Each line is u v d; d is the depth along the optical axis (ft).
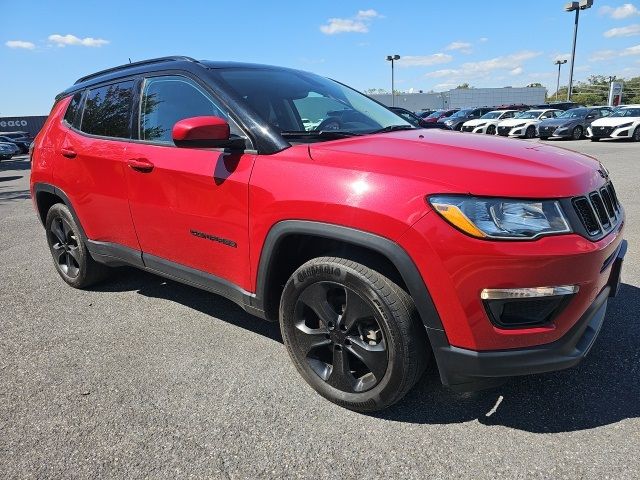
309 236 7.75
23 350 10.00
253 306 8.56
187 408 7.95
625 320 10.32
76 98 12.57
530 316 6.51
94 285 13.57
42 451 7.04
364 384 7.53
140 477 6.51
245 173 8.07
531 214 6.30
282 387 8.47
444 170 6.68
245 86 9.51
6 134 103.65
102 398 8.26
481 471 6.44
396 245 6.52
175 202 9.29
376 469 6.54
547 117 79.41
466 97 187.62
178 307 12.00
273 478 6.45
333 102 10.73
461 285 6.31
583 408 7.64
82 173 11.43
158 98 10.09
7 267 15.70
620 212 8.51
